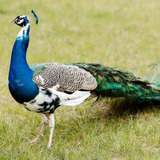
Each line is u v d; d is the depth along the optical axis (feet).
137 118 33.88
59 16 75.36
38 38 60.03
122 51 56.59
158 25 71.56
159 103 35.37
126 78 32.65
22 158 26.73
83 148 28.71
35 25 28.04
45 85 26.96
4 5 79.51
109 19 75.61
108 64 47.83
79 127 33.04
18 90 26.43
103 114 35.65
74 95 28.66
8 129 31.27
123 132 31.53
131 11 80.84
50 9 79.46
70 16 76.18
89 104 37.27
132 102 35.17
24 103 27.22
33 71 27.37
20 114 35.55
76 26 70.18
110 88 31.83
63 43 59.06
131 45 60.08
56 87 27.48
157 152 28.40
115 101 34.37
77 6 83.66
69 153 27.81
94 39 62.95
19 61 26.43
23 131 31.37
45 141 30.45
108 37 64.39
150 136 30.94
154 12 80.23
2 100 38.58
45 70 27.78
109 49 56.34
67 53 52.95
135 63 49.24
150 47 58.95
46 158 26.71
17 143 29.68
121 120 34.14
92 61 48.03
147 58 52.42
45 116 29.73
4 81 43.16
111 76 32.09
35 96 26.71
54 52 52.13
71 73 28.73
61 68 28.68
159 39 63.52
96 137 30.94
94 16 77.30
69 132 32.19
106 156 27.48
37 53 49.83
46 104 27.35
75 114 35.99
